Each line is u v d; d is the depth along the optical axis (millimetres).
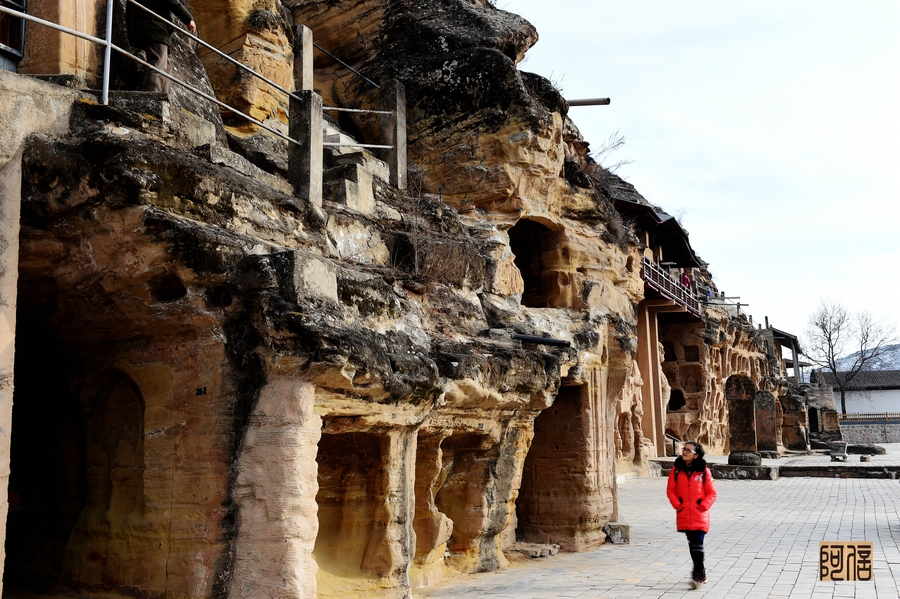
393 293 9328
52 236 7652
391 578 8875
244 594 7219
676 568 12219
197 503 7664
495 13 16609
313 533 7371
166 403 8055
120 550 8195
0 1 9109
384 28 16469
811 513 18781
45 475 9461
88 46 9289
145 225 7211
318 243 9305
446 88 15414
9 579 9148
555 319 14766
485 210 15297
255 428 7453
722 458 38438
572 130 21438
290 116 10219
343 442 9016
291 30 14812
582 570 12141
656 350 36906
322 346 7258
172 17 9898
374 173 13508
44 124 7543
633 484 28062
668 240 37031
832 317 82438
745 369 49875
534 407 12492
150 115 8375
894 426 67750
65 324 8562
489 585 10867
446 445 11484
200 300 7621
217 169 8086
